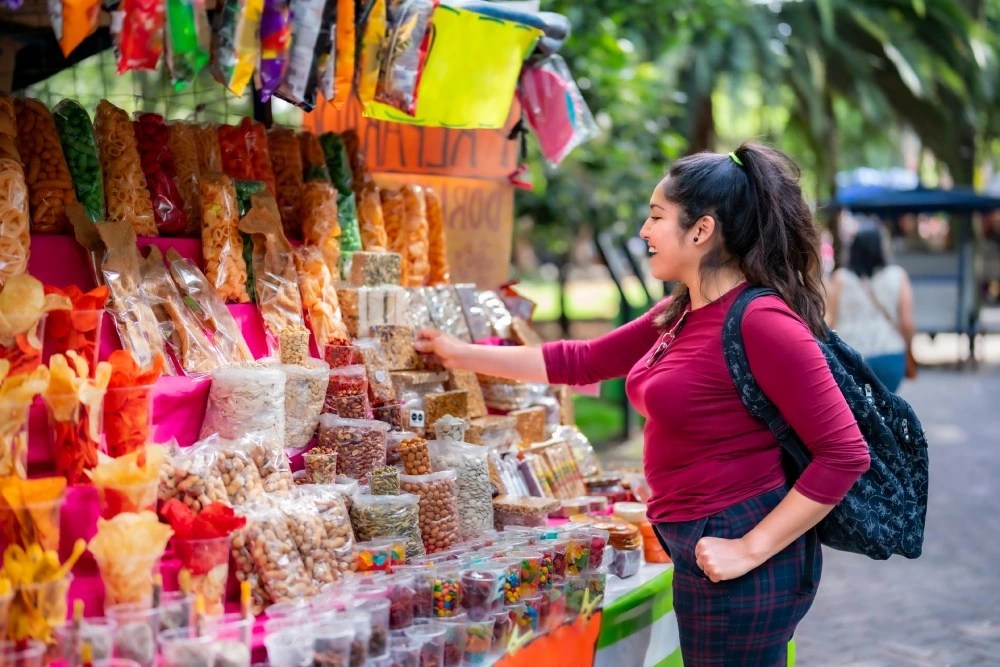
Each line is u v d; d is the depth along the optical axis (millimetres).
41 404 2217
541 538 2764
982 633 4953
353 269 3252
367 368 3000
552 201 7898
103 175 2717
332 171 3504
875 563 6180
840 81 11469
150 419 2268
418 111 3107
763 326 2328
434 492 2742
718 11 8828
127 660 1821
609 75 7301
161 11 1935
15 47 3654
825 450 2299
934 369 14703
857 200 14820
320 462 2586
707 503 2438
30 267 2453
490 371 3203
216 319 2732
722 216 2447
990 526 6820
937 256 14836
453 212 4379
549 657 2684
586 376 3135
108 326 2492
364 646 2105
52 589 1854
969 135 13359
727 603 2389
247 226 2932
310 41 2207
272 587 2205
